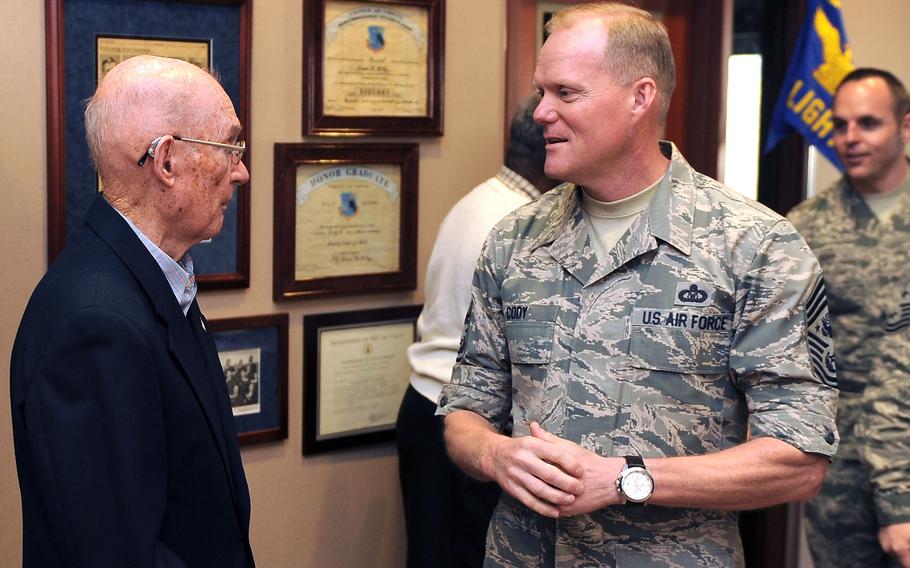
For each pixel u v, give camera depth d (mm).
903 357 2617
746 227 1650
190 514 1618
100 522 1463
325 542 2756
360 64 2631
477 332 1876
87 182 2291
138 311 1544
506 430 2363
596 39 1639
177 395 1582
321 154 2594
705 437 1666
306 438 2678
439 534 2514
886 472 2555
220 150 1662
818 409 1605
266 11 2498
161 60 1661
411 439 2574
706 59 3434
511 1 2879
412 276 2783
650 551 1669
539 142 2457
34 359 1518
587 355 1702
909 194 2822
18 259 2240
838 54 3326
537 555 1769
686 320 1648
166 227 1651
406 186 2744
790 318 1611
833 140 3250
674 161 1743
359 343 2736
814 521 2898
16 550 2305
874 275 2797
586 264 1732
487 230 2441
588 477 1578
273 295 2584
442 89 2758
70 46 2244
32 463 1537
